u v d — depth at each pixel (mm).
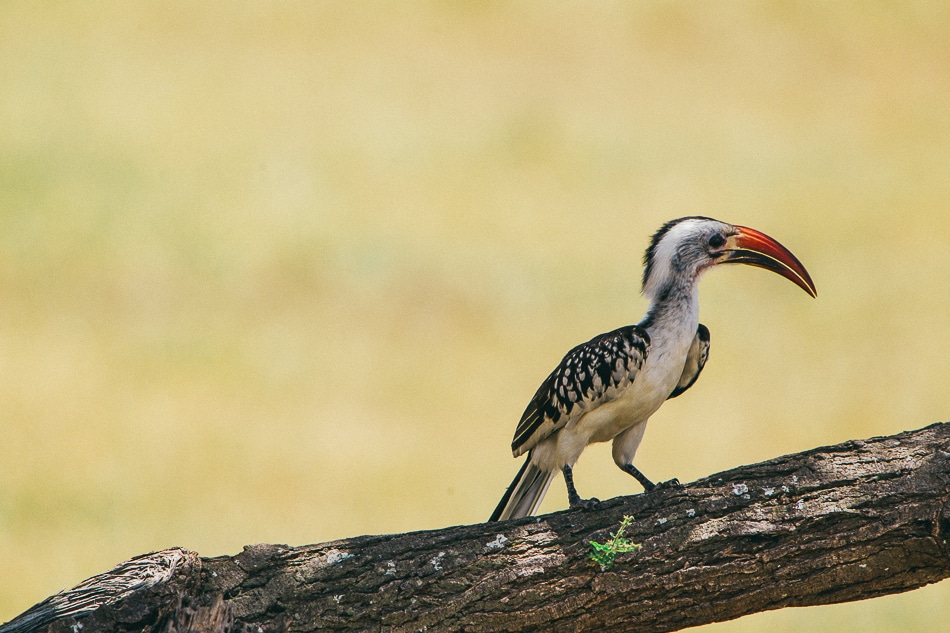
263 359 17391
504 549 5418
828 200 23969
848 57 31078
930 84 30109
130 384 16328
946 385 16625
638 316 18812
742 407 15883
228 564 5328
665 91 29719
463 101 29078
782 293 19766
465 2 33500
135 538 12086
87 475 13328
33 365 16609
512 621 5352
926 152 26484
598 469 13586
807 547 5352
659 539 5402
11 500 12711
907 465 5453
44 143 25234
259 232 22250
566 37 32375
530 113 28516
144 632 5027
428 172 25516
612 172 25547
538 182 25125
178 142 25922
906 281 20094
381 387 16562
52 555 11570
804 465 5547
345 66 30266
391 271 20531
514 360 17531
